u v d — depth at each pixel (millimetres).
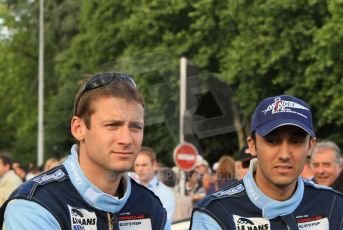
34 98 47375
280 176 3350
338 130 21422
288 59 21250
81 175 3172
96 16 31625
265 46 21359
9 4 49312
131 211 3307
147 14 27453
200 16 25906
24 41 48938
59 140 29625
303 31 20891
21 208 3086
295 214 3457
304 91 21297
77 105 3197
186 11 27203
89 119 3125
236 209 3438
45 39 43188
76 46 35812
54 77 45125
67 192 3158
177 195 7684
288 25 21188
